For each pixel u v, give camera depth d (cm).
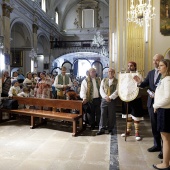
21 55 1647
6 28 1166
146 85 377
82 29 2517
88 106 520
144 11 575
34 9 1619
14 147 391
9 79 699
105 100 480
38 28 1766
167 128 276
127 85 424
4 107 595
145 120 611
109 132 491
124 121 605
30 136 459
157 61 346
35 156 350
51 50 2177
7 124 564
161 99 276
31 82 778
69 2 2456
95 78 525
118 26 739
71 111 599
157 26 712
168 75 280
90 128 525
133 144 409
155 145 371
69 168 306
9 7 1178
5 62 1149
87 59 2127
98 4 2502
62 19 2530
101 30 2481
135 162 327
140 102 441
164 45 708
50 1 2067
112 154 359
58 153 363
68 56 2344
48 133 484
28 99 585
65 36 2564
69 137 455
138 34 723
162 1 704
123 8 736
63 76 612
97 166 313
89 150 378
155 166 304
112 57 762
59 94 609
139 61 723
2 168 306
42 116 507
